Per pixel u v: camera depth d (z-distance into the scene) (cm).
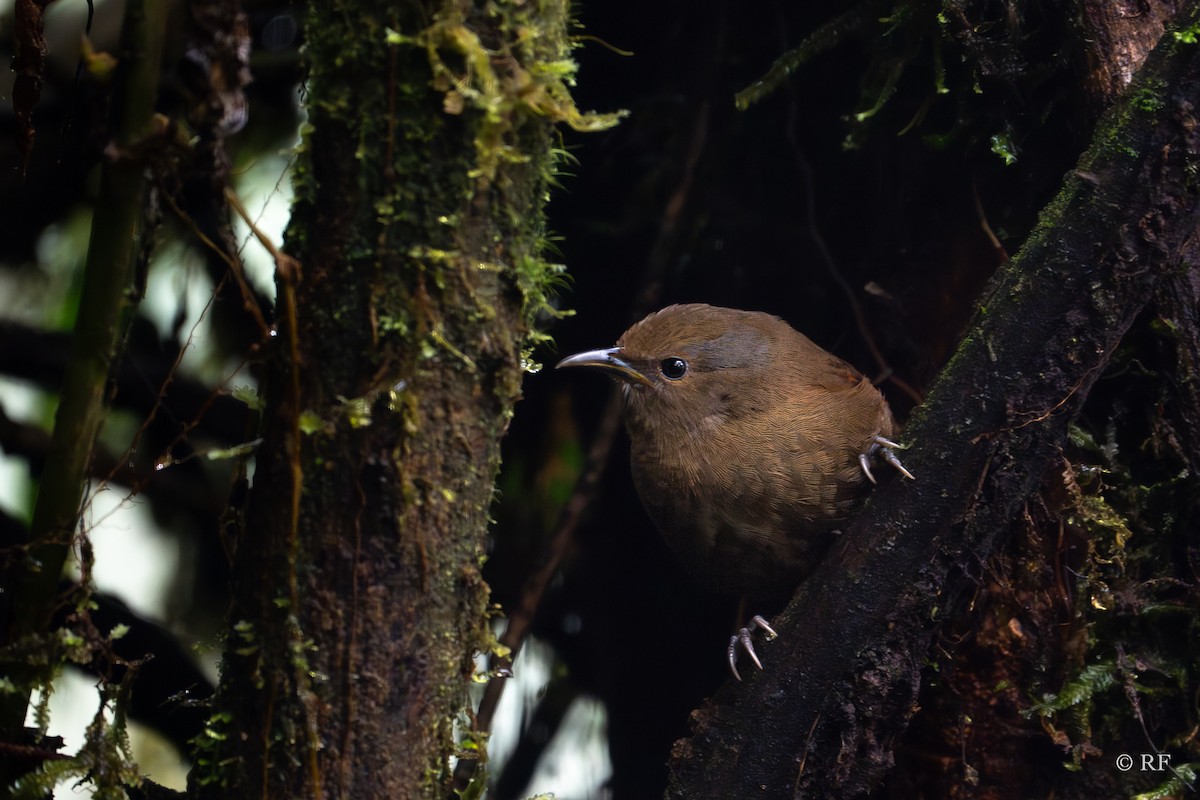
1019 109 749
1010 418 590
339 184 447
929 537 607
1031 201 773
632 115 988
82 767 477
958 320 832
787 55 811
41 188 904
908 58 774
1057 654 698
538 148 470
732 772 625
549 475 1055
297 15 930
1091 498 673
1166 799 641
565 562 1052
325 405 450
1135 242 565
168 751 931
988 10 748
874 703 612
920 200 855
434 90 437
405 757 462
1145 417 683
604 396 1060
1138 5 685
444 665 469
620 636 1063
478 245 453
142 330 929
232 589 473
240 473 525
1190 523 669
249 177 958
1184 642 671
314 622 452
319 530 451
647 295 946
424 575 456
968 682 720
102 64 434
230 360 953
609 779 1065
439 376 451
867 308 902
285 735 452
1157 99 559
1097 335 579
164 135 420
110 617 802
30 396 951
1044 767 702
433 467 453
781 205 958
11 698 474
